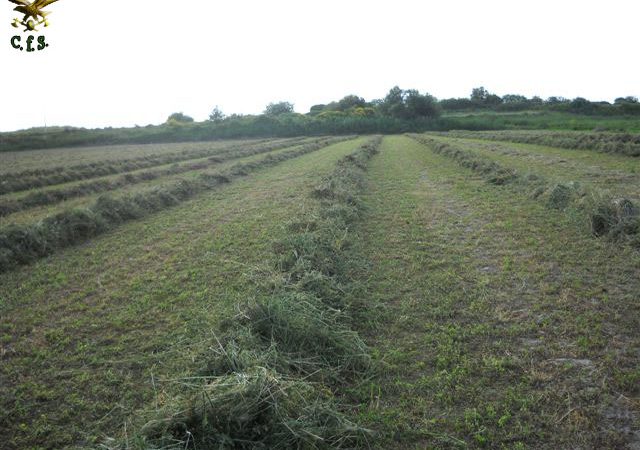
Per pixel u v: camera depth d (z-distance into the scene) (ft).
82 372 15.61
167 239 32.17
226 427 11.04
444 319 18.49
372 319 18.62
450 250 26.78
